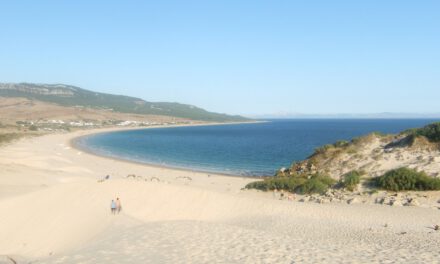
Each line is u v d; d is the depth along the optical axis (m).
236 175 55.34
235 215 25.00
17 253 20.92
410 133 38.38
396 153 35.25
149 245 14.50
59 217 24.53
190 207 26.27
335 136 149.25
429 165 31.05
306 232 19.48
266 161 72.56
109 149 101.00
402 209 24.11
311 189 32.19
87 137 153.50
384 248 14.68
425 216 22.16
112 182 29.86
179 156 83.12
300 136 153.62
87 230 22.08
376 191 28.58
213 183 45.50
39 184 40.47
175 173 56.31
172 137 156.62
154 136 164.00
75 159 73.94
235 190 36.78
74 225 23.20
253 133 186.38
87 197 27.27
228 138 147.88
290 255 13.12
